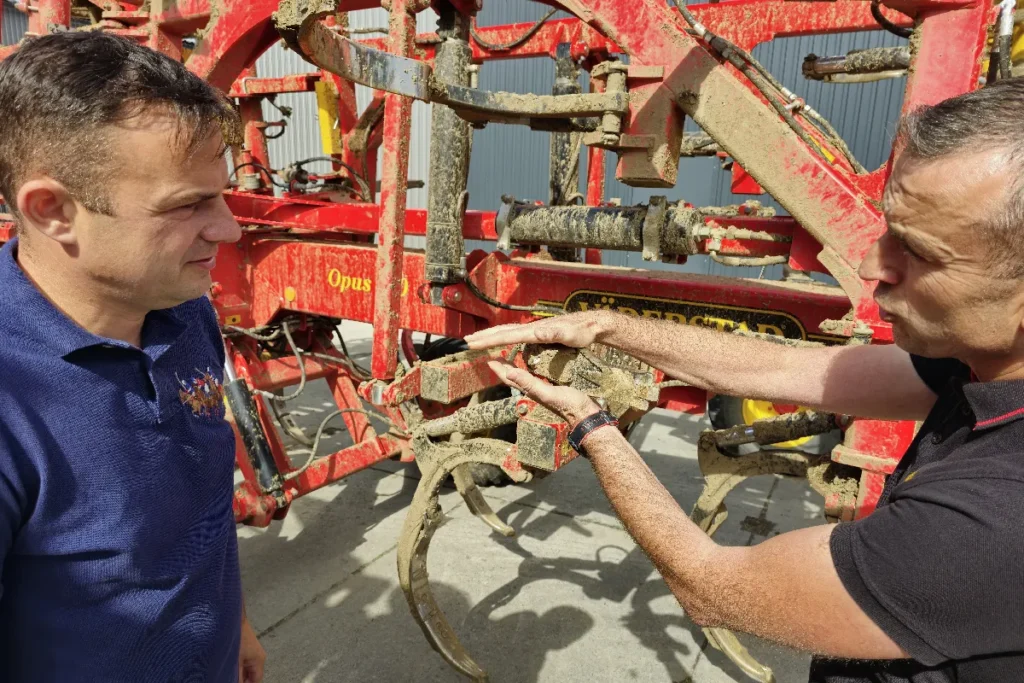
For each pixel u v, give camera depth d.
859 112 8.17
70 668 0.87
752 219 2.64
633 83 1.85
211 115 0.77
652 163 1.84
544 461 1.54
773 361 1.44
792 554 0.84
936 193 0.74
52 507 0.77
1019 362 0.82
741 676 2.21
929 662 0.76
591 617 2.50
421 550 2.00
